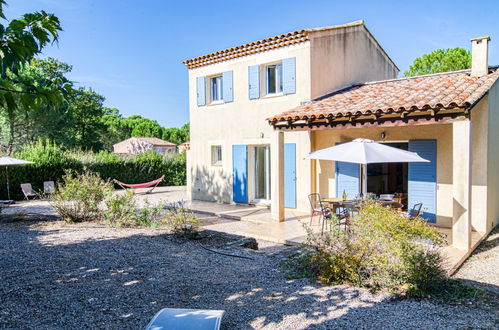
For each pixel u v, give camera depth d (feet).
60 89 10.79
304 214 40.16
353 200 31.09
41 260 21.54
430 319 13.98
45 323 13.15
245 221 38.45
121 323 13.28
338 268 18.16
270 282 18.49
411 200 34.63
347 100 35.96
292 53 41.96
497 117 34.83
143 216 33.27
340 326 13.23
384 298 16.20
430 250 18.30
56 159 67.36
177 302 15.52
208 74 50.85
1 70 8.89
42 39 9.86
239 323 13.47
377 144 29.37
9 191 60.59
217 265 21.52
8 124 88.89
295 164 42.06
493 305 15.89
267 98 44.42
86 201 35.27
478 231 31.48
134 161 82.48
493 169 33.68
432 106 25.90
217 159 52.03
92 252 23.50
